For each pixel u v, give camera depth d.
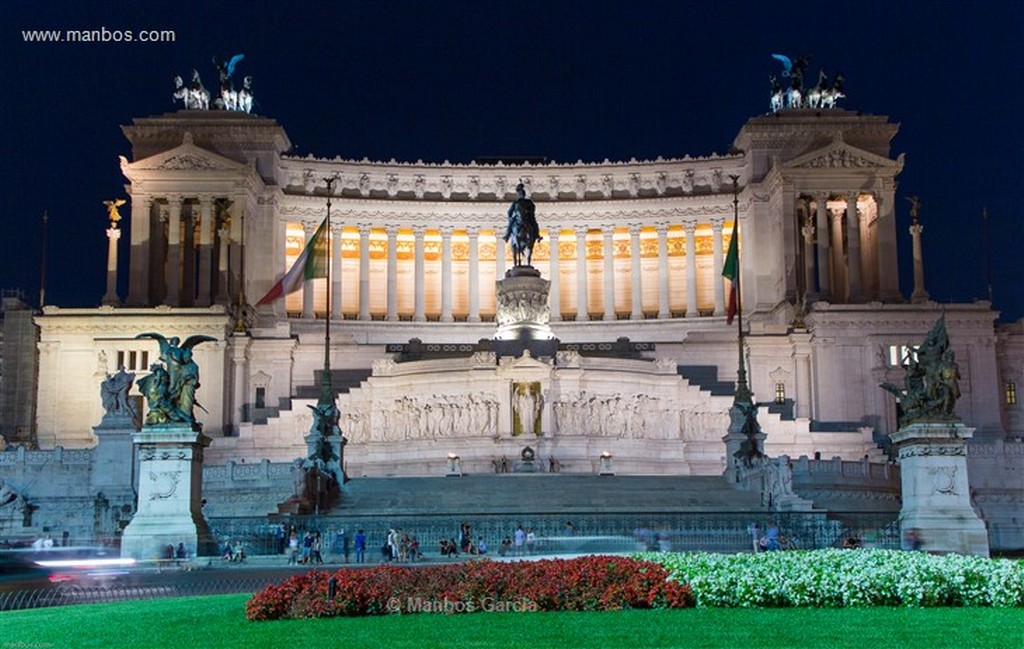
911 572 31.27
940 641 24.45
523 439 94.62
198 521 48.41
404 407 99.00
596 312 139.12
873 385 108.75
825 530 56.66
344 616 29.14
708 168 136.50
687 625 27.02
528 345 102.06
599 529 58.50
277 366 111.12
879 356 109.06
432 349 114.31
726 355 113.75
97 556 53.19
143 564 46.22
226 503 75.06
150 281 126.00
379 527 60.03
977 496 81.69
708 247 138.62
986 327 109.00
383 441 99.12
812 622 27.53
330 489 73.25
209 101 141.25
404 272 139.38
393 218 135.38
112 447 77.75
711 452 99.50
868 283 131.62
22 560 44.94
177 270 123.62
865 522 59.50
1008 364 111.81
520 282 106.12
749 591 30.64
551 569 31.16
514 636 25.33
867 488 79.31
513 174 138.75
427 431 97.69
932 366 50.66
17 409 117.50
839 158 126.81
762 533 55.41
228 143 130.88
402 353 112.50
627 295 138.75
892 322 109.44
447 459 95.44
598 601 30.16
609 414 97.00
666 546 55.94
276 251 131.75
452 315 135.62
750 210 131.00
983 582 31.22
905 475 50.66
